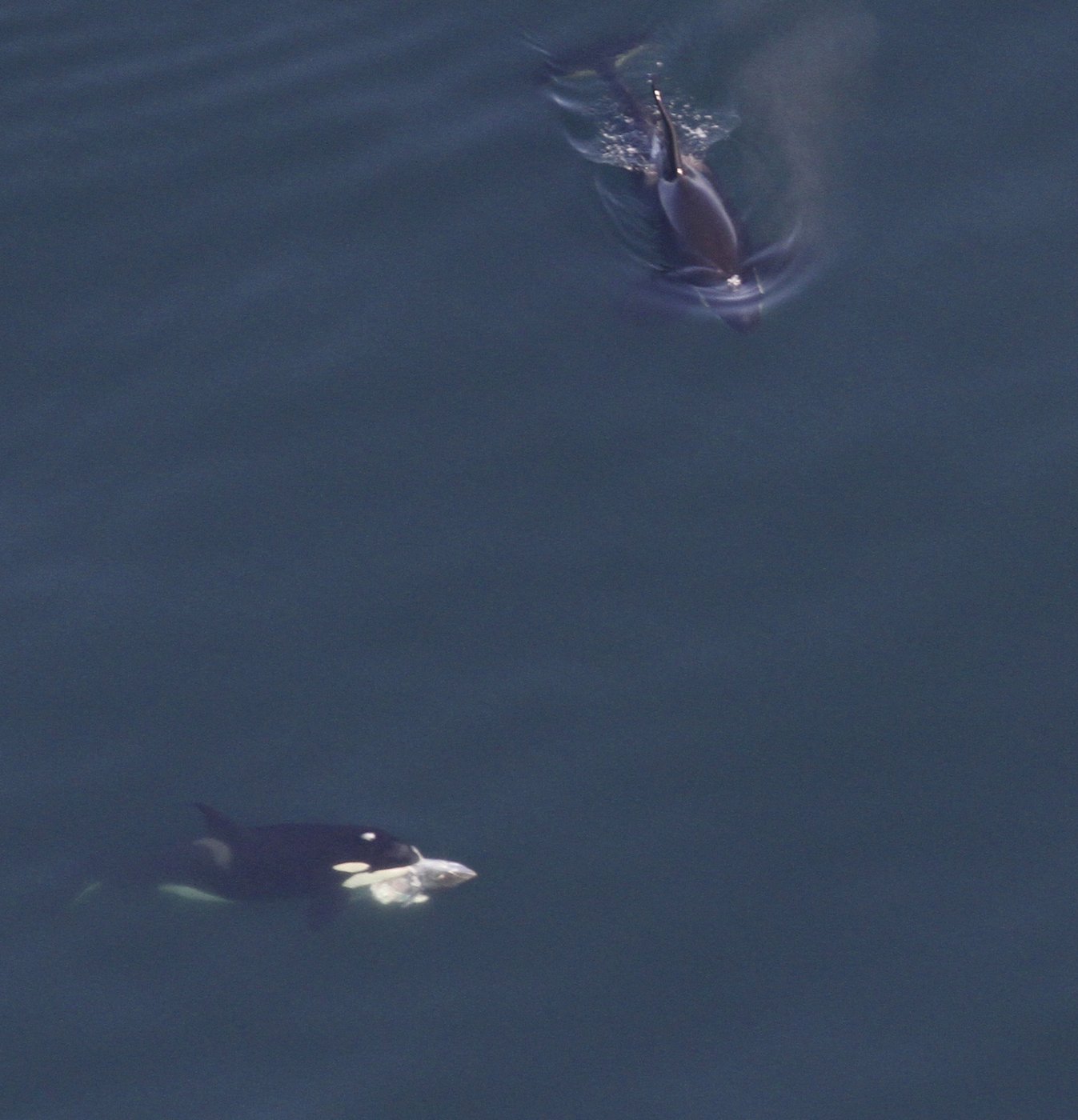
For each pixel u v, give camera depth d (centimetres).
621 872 2153
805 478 2536
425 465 2592
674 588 2427
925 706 2294
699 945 2088
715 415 2622
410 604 2433
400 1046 2023
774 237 2877
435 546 2495
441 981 2078
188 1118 1969
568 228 2923
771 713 2294
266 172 3062
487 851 2178
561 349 2728
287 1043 2036
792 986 2047
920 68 3142
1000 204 2892
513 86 3194
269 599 2453
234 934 2142
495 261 2878
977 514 2486
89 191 3047
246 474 2606
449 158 3062
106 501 2591
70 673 2391
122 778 2284
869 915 2102
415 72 3231
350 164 3066
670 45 3250
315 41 3300
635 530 2494
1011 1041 1986
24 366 2780
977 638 2358
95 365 2780
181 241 2958
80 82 3228
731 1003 2036
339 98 3186
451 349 2744
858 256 2822
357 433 2645
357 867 2134
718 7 3300
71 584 2489
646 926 2106
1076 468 2527
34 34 3303
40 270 2925
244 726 2323
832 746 2259
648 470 2561
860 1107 1939
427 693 2338
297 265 2905
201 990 2094
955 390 2630
